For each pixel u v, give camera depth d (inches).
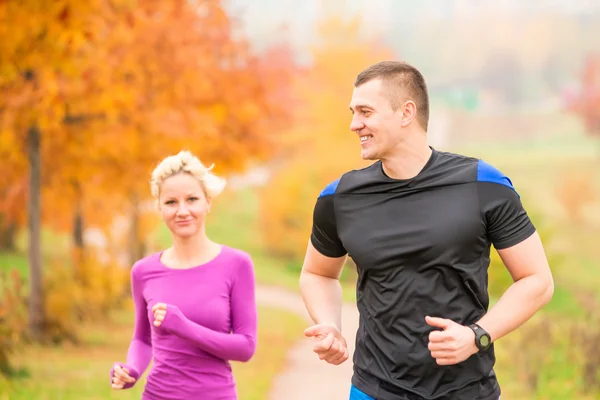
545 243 1088.8
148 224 997.8
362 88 157.9
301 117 1654.8
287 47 1227.9
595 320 523.8
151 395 191.9
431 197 154.2
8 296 573.9
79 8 486.6
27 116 526.0
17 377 455.2
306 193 1820.9
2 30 489.4
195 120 597.3
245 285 197.0
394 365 155.1
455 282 151.6
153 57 575.8
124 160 620.4
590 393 435.2
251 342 192.9
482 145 4655.5
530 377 449.1
